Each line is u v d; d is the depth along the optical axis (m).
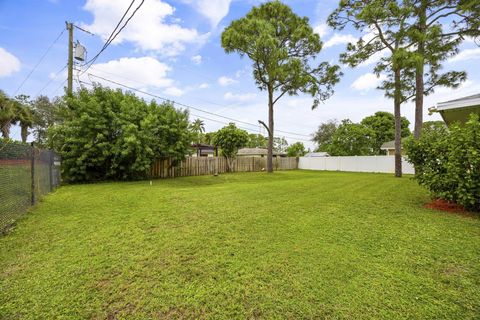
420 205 4.91
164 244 2.84
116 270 2.23
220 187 7.91
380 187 7.73
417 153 5.07
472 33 7.96
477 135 4.00
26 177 4.54
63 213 4.27
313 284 2.00
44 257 2.49
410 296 1.83
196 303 1.77
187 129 12.10
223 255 2.55
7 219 3.60
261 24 12.91
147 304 1.76
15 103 17.47
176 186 8.36
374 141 24.38
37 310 1.68
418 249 2.69
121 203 5.14
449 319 1.59
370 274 2.15
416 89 9.56
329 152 24.77
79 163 9.14
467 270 2.22
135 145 9.75
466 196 4.10
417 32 8.09
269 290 1.92
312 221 3.77
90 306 1.73
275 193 6.48
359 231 3.30
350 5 10.53
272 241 2.94
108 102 9.92
